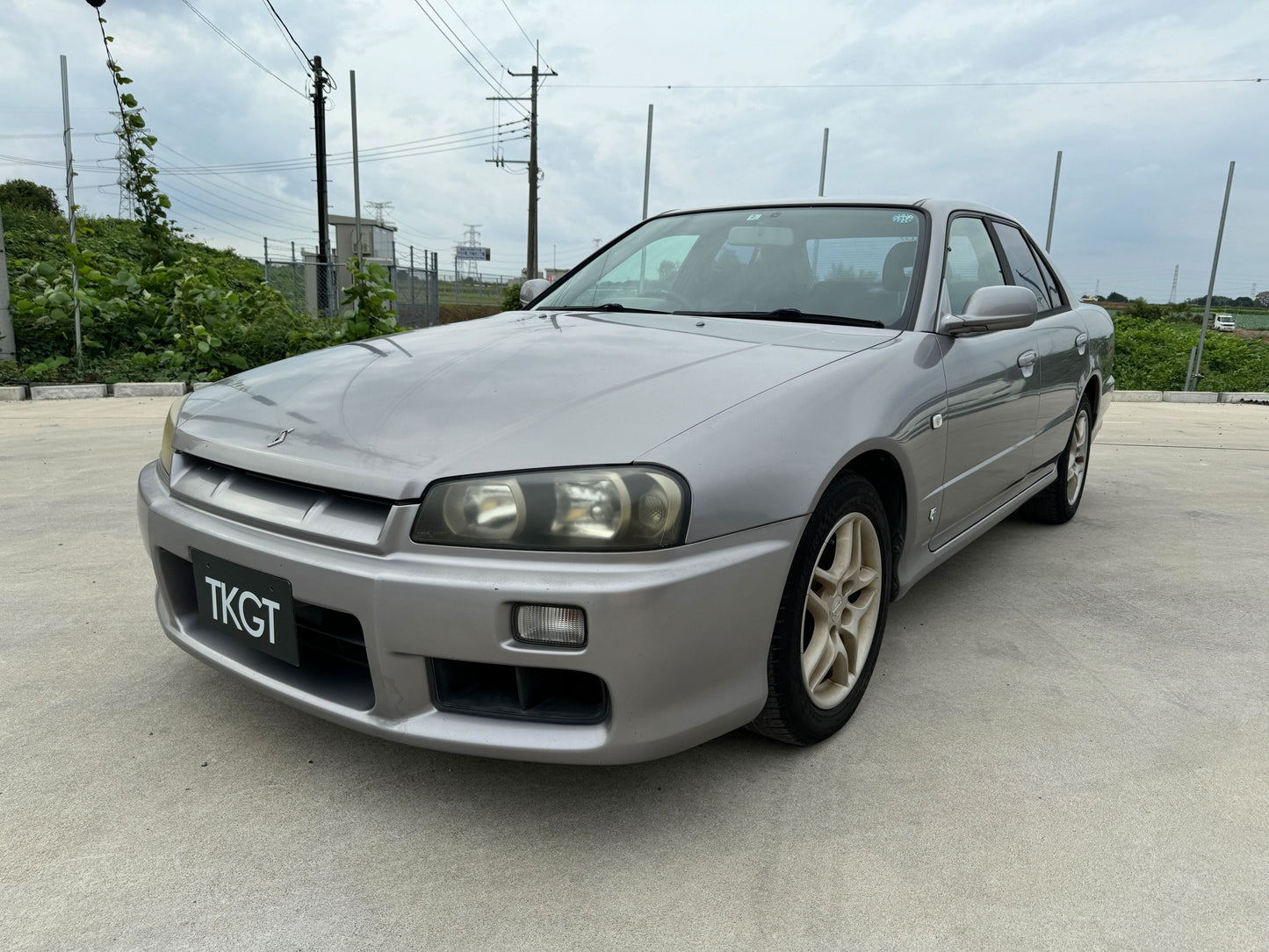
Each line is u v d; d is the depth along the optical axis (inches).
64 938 50.6
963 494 95.3
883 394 75.1
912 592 114.9
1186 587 118.3
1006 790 68.1
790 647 65.9
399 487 57.2
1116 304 1000.2
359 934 51.6
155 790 65.7
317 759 70.6
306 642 67.2
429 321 657.0
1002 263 119.0
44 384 289.1
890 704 82.4
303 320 386.0
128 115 349.1
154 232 364.2
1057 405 128.0
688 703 58.9
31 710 77.1
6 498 148.0
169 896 54.4
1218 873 58.4
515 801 65.5
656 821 63.2
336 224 846.5
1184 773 71.0
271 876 56.6
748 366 71.6
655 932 52.3
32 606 100.4
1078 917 54.1
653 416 61.2
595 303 104.4
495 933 51.9
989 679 88.3
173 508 70.6
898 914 54.1
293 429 66.2
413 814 63.6
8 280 302.4
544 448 58.0
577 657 55.0
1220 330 770.2
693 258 104.6
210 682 83.1
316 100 810.8
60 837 59.8
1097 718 80.1
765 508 60.9
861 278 94.8
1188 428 292.2
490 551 55.9
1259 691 86.5
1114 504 169.2
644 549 55.6
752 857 59.4
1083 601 112.2
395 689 58.7
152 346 333.1
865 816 64.3
